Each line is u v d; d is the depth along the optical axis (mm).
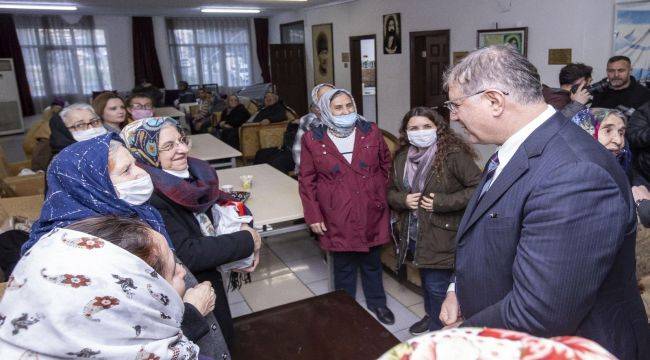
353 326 1471
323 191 2334
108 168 1160
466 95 985
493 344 482
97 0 7668
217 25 11633
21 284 693
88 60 10672
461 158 2043
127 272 740
